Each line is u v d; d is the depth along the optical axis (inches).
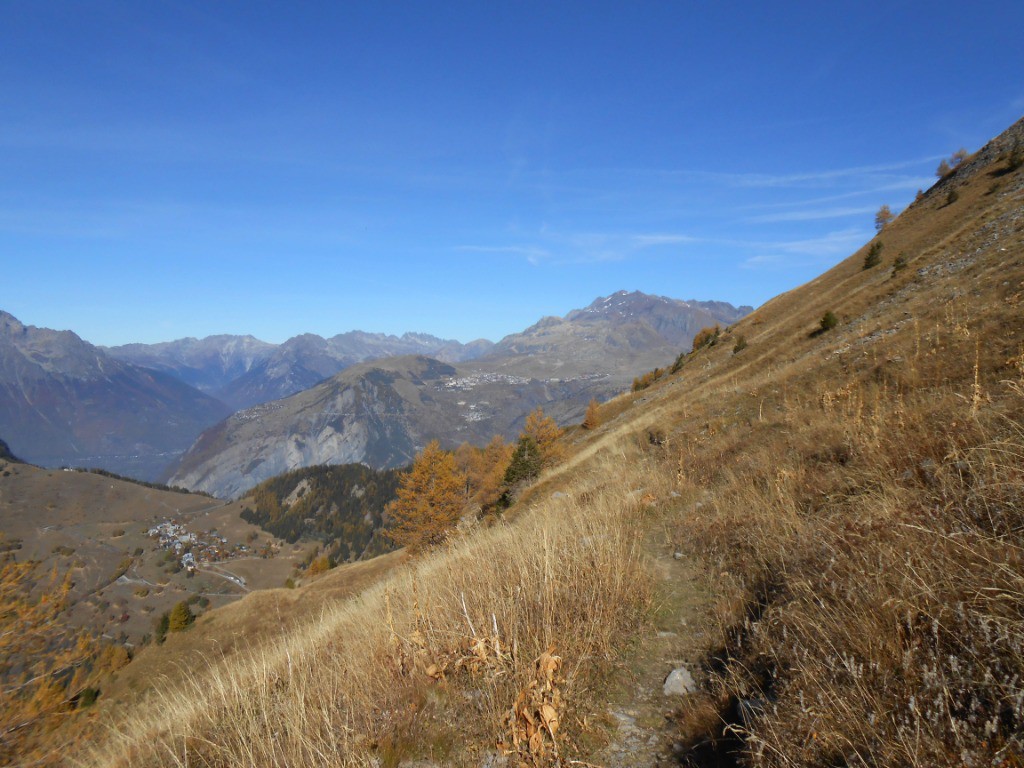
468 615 176.1
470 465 2226.9
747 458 400.2
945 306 623.5
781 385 708.7
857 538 156.5
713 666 155.1
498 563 234.8
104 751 185.2
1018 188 1470.2
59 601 254.1
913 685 94.7
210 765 142.8
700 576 228.8
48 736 202.7
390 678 155.8
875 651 106.1
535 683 135.0
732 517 274.1
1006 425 181.8
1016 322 420.8
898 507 161.2
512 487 1088.8
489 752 122.1
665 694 146.3
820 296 1919.3
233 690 173.3
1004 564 103.2
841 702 97.3
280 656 218.1
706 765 113.5
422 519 1385.3
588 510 366.0
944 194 2176.4
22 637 235.1
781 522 229.8
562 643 159.9
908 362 462.3
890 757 83.4
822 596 139.1
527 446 1109.7
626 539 277.3
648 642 176.1
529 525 319.3
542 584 192.4
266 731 143.5
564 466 957.8
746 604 180.2
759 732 106.5
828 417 409.1
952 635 100.3
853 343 741.9
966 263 948.6
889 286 1222.9
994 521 126.3
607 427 1676.9
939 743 80.8
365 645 193.3
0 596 239.9
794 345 1242.0
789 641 131.9
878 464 221.0
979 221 1267.2
